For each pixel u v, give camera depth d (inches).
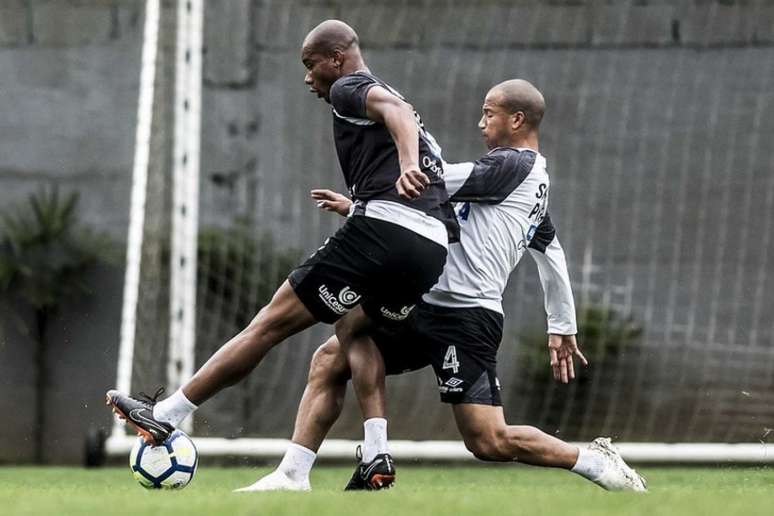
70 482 852.0
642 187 1272.1
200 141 1312.7
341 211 645.9
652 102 1278.3
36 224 1321.4
